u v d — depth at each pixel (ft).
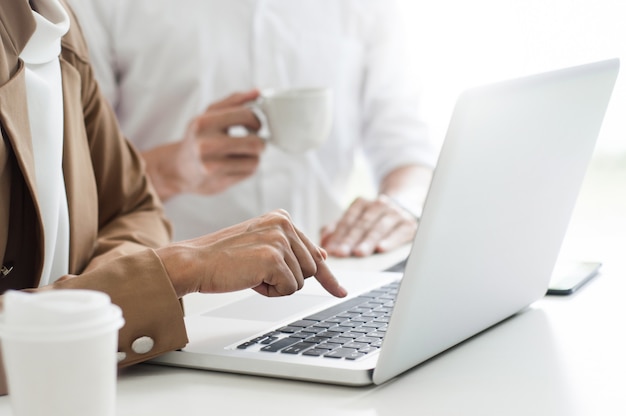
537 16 10.27
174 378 3.05
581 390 2.90
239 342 3.27
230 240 3.29
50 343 2.02
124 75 7.86
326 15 8.06
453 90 10.16
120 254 4.13
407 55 8.19
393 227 5.73
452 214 2.78
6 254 3.63
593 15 10.28
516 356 3.27
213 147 6.90
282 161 7.95
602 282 4.53
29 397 2.06
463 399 2.82
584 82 3.37
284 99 5.57
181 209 7.74
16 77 3.46
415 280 2.75
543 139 3.20
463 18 10.09
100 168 4.70
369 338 3.26
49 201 3.70
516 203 3.23
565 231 3.87
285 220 3.43
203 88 7.84
